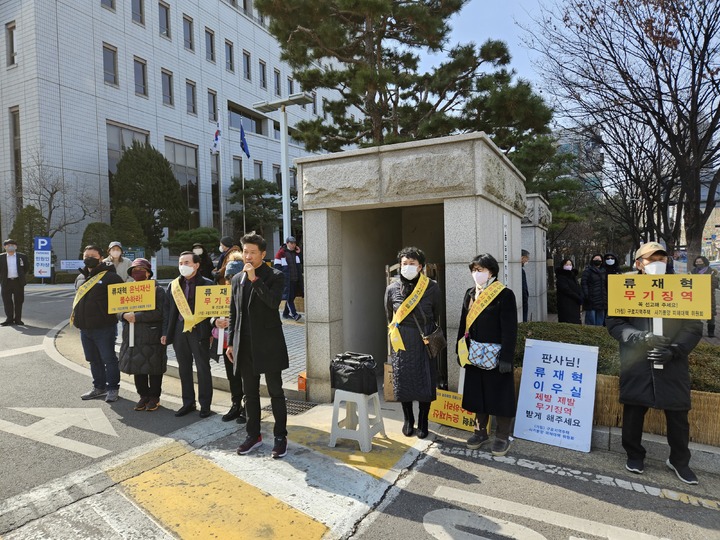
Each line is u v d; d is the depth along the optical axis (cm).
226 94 3259
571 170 1589
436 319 405
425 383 393
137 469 353
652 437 380
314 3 925
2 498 308
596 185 1427
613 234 3275
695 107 757
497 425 385
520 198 647
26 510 293
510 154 1295
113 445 400
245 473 347
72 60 2259
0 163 2239
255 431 387
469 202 445
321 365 520
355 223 586
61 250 2231
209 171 3106
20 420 460
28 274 2052
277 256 1089
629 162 1166
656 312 328
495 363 373
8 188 2209
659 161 1120
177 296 470
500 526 277
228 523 280
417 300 395
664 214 1143
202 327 472
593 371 405
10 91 2178
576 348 416
